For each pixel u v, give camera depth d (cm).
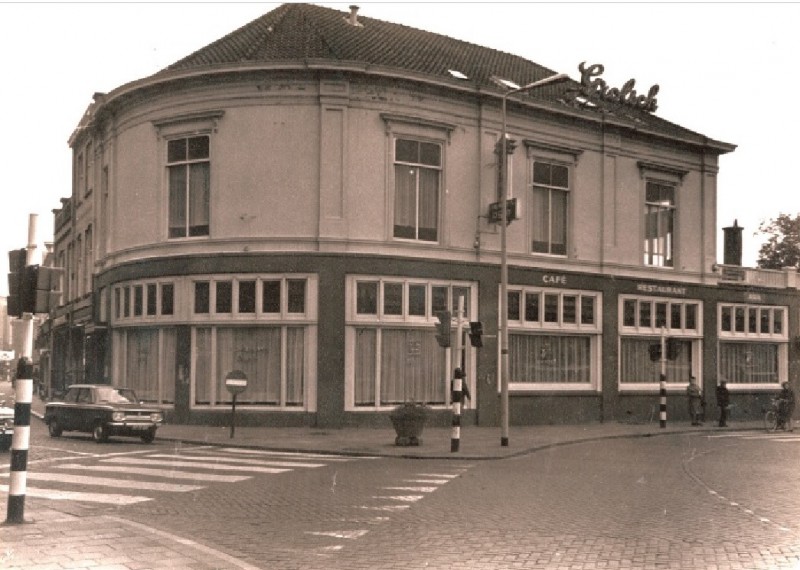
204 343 2555
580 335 2969
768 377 3578
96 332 3028
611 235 3048
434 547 882
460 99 2688
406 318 2548
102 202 3153
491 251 2712
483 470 1591
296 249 2478
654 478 1484
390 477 1454
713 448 2153
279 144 2505
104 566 745
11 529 891
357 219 2511
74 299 3731
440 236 2653
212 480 1374
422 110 2611
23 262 960
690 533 971
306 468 1564
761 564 813
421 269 2580
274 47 2595
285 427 2458
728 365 3441
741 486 1395
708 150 3347
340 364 2459
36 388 5225
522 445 2078
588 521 1044
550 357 2895
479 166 2716
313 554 845
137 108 2728
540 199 2905
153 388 2666
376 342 2520
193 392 2547
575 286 2934
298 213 2489
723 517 1084
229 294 2525
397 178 2600
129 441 2122
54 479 1354
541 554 852
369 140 2533
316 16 2866
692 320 3300
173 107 2617
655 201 3219
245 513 1077
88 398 2144
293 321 2469
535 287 2841
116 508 1100
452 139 2670
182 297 2577
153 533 891
